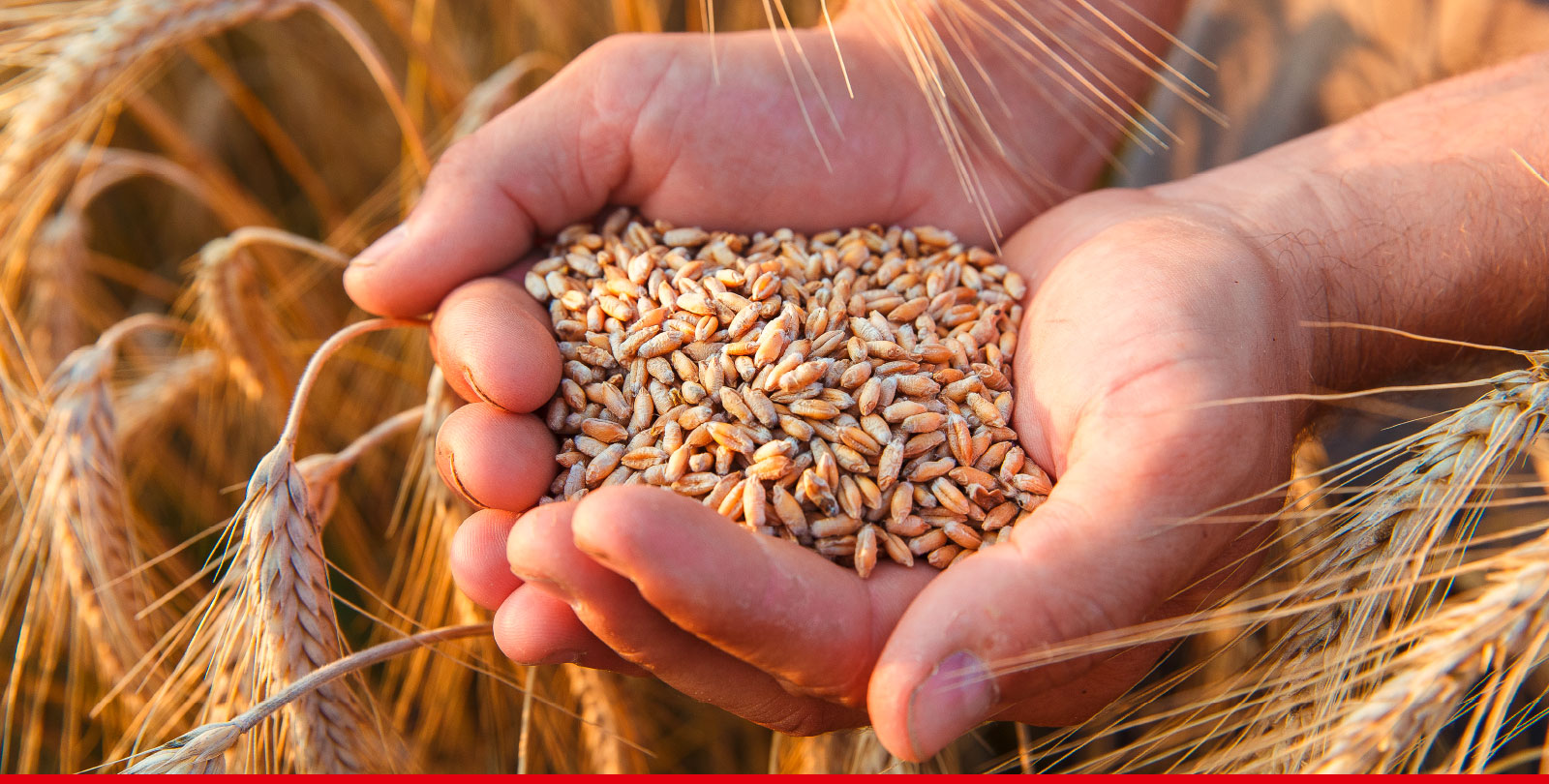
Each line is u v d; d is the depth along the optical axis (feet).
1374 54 1.58
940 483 1.29
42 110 1.38
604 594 1.19
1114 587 1.19
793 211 1.44
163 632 1.44
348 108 1.90
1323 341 1.35
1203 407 1.20
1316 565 1.27
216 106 1.82
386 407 1.64
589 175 1.40
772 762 1.42
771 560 1.20
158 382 1.54
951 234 1.44
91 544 1.36
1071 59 1.49
